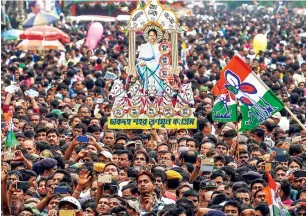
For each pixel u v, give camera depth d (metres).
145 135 53.41
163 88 54.28
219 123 57.88
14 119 56.81
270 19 182.50
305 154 48.41
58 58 96.19
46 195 40.19
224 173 42.41
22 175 41.97
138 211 38.06
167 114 54.12
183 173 44.03
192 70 80.88
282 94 69.12
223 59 96.44
